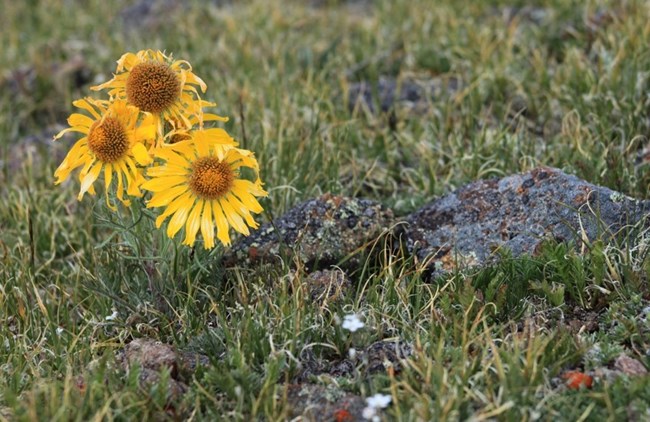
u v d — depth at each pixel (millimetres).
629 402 889
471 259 1043
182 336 1002
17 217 1208
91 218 1171
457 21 1460
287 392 927
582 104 1242
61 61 1561
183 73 970
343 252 1057
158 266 1023
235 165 983
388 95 1354
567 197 1045
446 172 1219
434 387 911
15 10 1847
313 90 1338
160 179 968
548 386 908
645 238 1013
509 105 1262
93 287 1036
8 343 1021
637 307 972
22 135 1424
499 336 968
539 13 1472
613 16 1357
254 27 1574
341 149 1244
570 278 999
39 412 911
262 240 1062
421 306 1011
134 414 903
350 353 947
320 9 1693
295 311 979
